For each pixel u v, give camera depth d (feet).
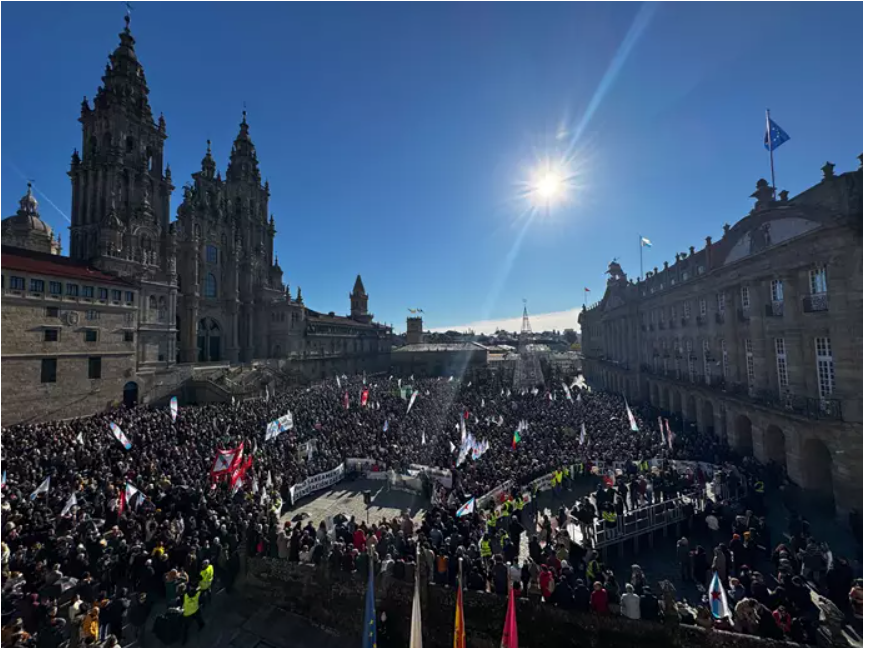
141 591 46.03
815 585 45.91
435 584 47.16
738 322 102.32
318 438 108.99
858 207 64.54
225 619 49.14
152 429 103.19
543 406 147.33
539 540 62.23
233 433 107.45
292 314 275.18
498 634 44.09
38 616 38.34
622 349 195.31
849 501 65.10
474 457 81.76
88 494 63.72
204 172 241.96
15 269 122.62
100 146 193.98
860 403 65.10
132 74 204.03
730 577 44.01
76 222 191.11
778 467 79.20
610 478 74.59
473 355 352.28
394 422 126.82
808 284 77.41
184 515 60.44
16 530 50.70
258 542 55.42
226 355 239.30
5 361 119.96
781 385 86.02
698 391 117.19
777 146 86.43
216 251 240.73
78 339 139.23
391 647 46.29
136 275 166.91
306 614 50.19
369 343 384.88
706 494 71.36
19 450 83.30
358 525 58.08
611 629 40.91
